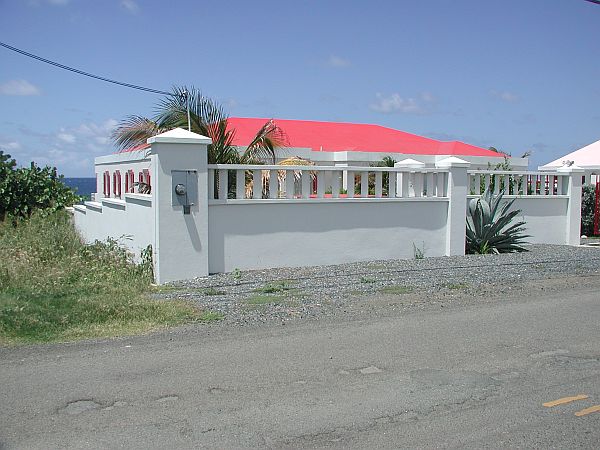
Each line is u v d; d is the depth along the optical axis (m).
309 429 5.44
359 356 7.50
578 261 14.97
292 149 30.80
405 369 7.06
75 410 5.80
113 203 15.47
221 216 12.78
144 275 12.11
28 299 9.65
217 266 12.80
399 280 12.23
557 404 6.06
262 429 5.43
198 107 15.38
